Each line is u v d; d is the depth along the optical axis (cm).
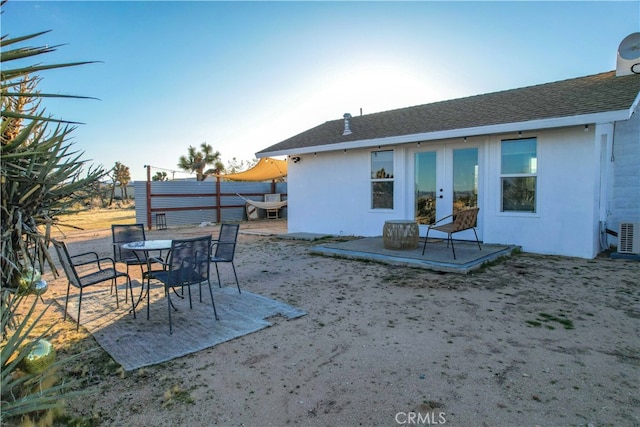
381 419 218
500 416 217
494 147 744
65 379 268
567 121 617
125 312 421
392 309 410
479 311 396
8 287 236
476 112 839
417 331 347
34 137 250
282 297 466
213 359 298
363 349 311
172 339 338
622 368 270
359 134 956
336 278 554
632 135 735
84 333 360
